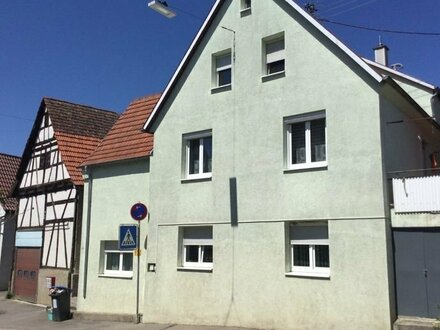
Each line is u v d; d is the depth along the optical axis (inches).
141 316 610.5
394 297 436.1
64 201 892.0
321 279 467.2
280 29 534.9
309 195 487.8
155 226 613.3
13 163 1378.0
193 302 561.3
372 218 446.0
